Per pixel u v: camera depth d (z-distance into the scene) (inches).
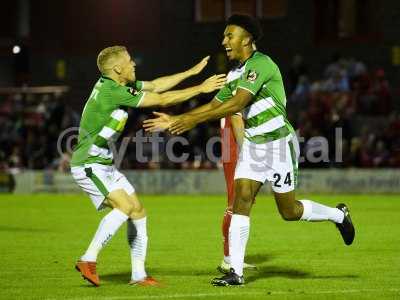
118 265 701.3
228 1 1953.7
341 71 1711.4
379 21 1855.3
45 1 2096.5
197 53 1973.4
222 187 1571.1
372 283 606.5
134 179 1596.9
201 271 673.0
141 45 2023.9
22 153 1772.9
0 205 1371.8
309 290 575.8
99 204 595.5
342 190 1519.4
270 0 1927.9
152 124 564.4
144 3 2018.9
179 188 1584.6
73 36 2076.8
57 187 1658.5
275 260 728.3
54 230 986.7
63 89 2043.6
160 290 576.7
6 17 2428.6
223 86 594.2
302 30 1900.8
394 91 1764.3
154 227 1010.1
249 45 588.1
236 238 584.1
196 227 1008.9
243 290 575.8
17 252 788.0
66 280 624.7
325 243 843.4
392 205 1290.6
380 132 1626.5
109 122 585.9
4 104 1990.7
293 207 601.9
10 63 2381.9
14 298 552.7
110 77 591.8
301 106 1702.8
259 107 581.6
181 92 589.0
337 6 1878.7
